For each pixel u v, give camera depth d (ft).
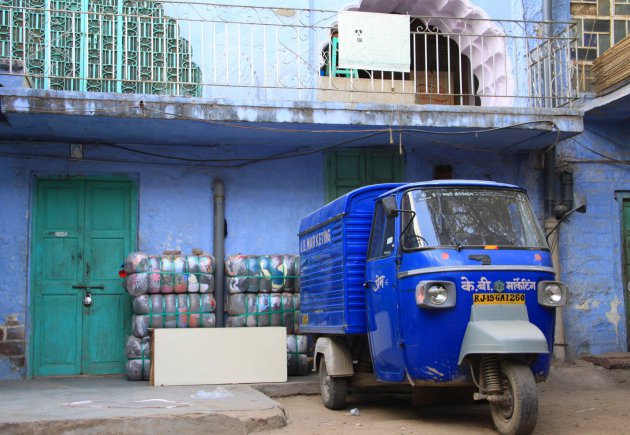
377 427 21.71
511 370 19.07
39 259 32.24
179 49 33.04
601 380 32.63
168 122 30.04
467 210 21.65
